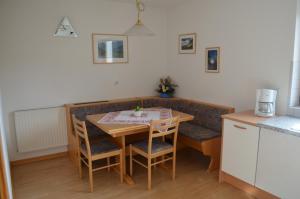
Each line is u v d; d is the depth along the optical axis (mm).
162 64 4629
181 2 4023
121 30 4078
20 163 3498
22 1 3260
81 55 3777
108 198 2617
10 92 3336
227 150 2797
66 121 3680
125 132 2693
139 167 3338
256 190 2564
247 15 3096
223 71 3518
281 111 2836
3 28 3193
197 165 3395
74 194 2699
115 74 4133
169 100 4234
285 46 2725
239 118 2672
